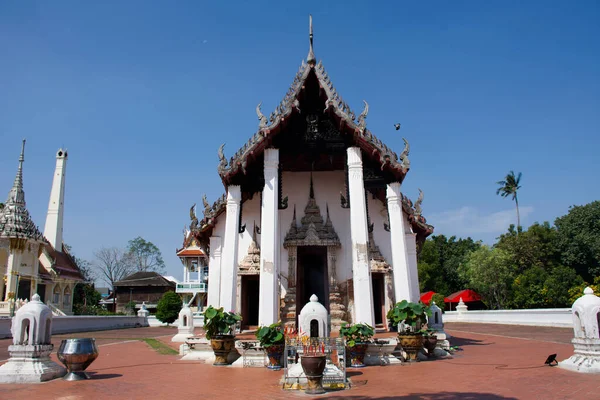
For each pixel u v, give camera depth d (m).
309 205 16.14
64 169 44.88
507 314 28.27
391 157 12.87
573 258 42.53
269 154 13.12
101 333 27.48
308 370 7.54
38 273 33.91
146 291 55.59
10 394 7.46
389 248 15.84
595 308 8.96
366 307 11.82
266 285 11.99
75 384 8.41
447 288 54.06
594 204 43.97
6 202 32.31
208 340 12.45
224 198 16.41
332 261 15.55
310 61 13.02
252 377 9.18
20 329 8.94
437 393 7.16
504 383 7.84
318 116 13.42
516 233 51.94
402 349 11.30
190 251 42.19
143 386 8.19
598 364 8.67
